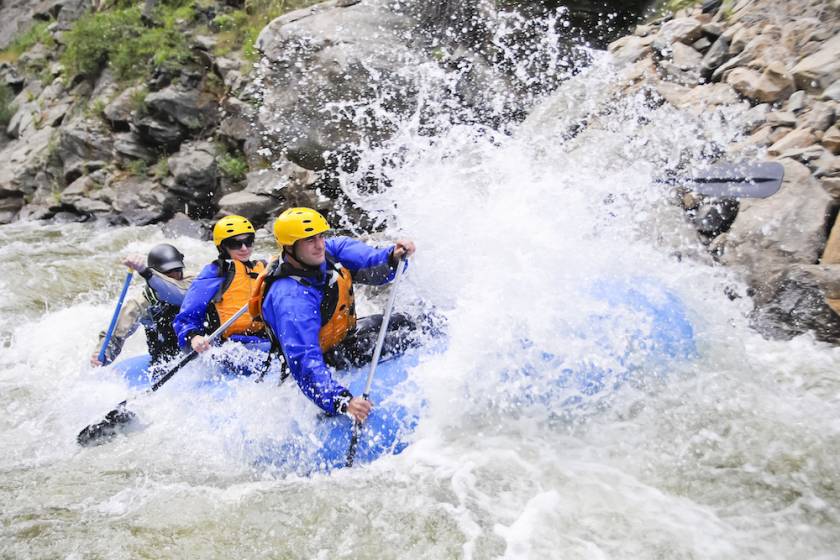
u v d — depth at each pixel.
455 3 8.55
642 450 3.39
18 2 16.64
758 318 4.46
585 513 3.02
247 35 10.10
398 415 3.54
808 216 4.78
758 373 3.90
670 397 3.61
